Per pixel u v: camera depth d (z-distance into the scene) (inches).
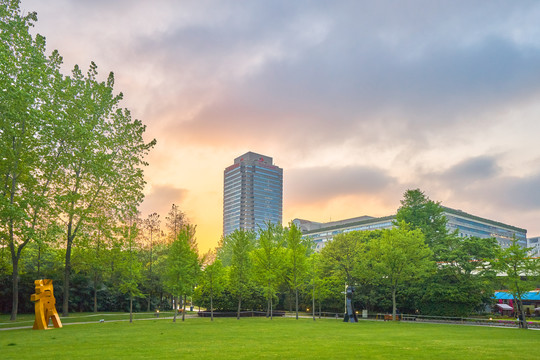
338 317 2460.6
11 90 1258.6
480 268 2135.8
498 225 6314.0
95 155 1818.4
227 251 3597.4
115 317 1932.8
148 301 2615.7
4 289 1947.6
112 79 2034.9
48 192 1750.7
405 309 2386.8
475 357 664.4
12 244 1551.4
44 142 1592.0
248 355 665.6
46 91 1598.2
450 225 5378.9
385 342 916.0
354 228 5954.7
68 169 1800.0
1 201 1296.8
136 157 2054.6
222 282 2065.7
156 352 701.9
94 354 673.6
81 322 1624.0
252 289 2482.8
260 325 1513.3
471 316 2156.7
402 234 2107.5
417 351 741.9
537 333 1283.2
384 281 2231.8
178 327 1374.3
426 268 2057.1
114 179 1895.9
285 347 789.2
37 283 1333.7
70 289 2207.2
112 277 2444.6
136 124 2060.8
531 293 2212.1
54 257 2225.6
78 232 1920.5
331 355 671.8
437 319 2081.7
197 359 616.1
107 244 2043.6
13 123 1444.4
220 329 1288.1
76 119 1749.5
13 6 1488.7
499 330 1409.9
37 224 1573.6
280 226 3221.0
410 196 2787.9
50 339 946.7
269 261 2055.9
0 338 976.3
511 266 1721.2
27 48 1454.2
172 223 3048.7
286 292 2810.0
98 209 1955.0
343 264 2400.3
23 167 1528.1
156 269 2807.6
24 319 1665.8
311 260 2244.1
